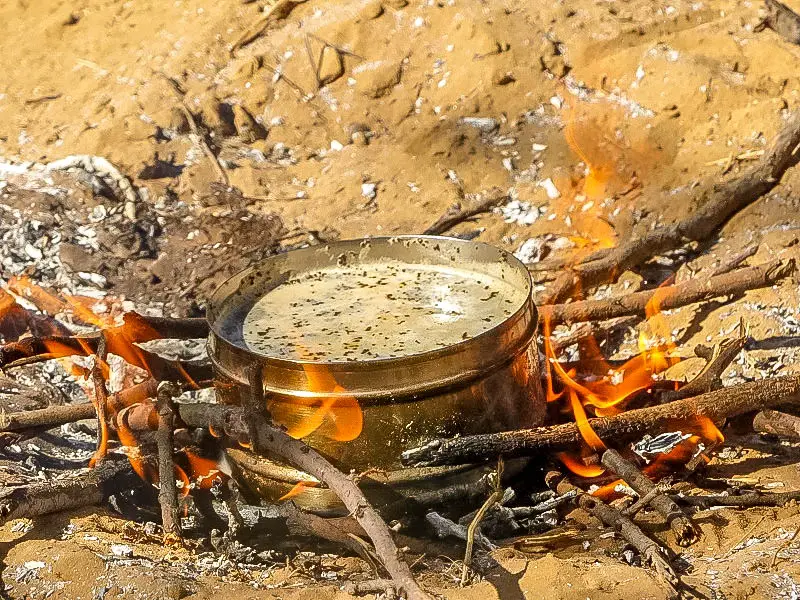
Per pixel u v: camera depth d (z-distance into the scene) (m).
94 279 2.15
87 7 2.72
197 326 1.87
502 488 1.74
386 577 1.67
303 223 2.24
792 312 1.96
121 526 1.75
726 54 2.29
